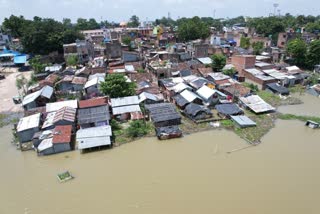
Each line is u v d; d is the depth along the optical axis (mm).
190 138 39688
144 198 27562
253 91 57250
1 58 88812
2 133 41844
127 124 43406
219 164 33062
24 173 32156
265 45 100125
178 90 53031
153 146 37594
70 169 32688
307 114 47531
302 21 166875
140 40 117188
